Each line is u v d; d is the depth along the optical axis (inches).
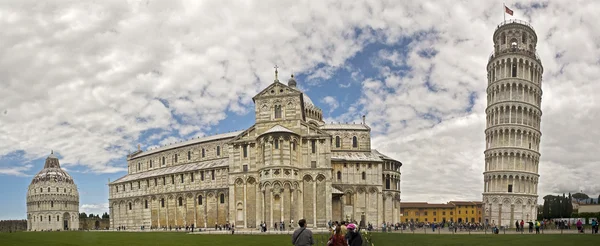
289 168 3951.8
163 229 5600.4
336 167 4965.6
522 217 5339.6
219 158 5856.3
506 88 5600.4
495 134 5605.3
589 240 2313.0
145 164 7022.6
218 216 5236.2
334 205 4766.2
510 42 5831.7
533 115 5629.9
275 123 4207.7
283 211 3878.0
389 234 3213.6
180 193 5664.4
